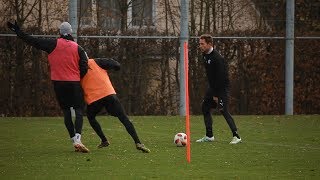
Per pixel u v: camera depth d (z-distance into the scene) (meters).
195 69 60.88
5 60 58.78
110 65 36.22
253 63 62.03
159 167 31.16
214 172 29.81
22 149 37.66
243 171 30.16
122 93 60.25
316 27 64.50
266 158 34.25
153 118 57.31
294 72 62.84
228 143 40.56
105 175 28.92
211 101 40.72
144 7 66.31
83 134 45.28
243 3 64.38
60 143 40.44
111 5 67.38
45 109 59.44
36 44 35.56
